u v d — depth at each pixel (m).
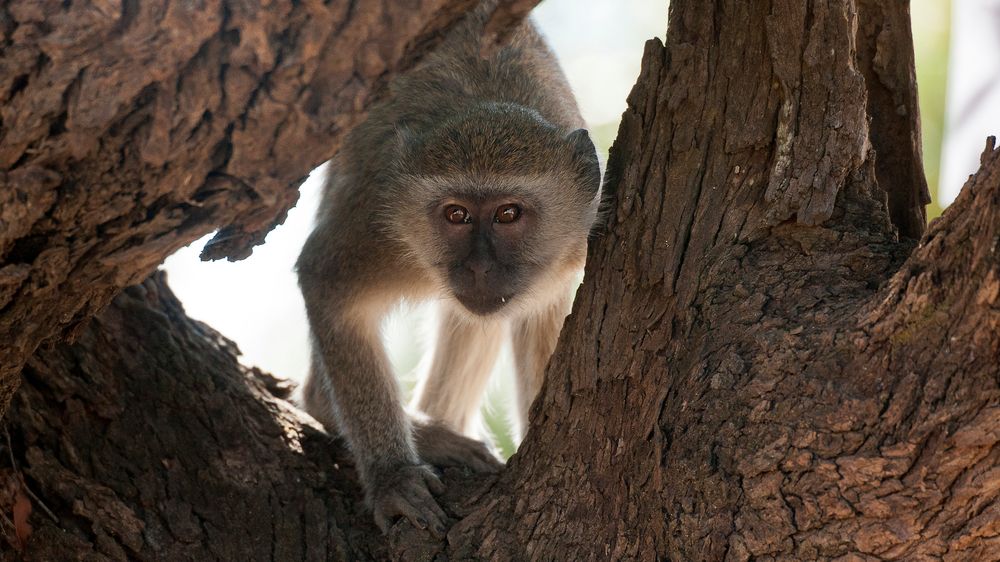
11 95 4.44
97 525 6.19
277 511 6.75
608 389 6.04
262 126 4.72
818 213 5.71
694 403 5.51
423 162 8.38
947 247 4.76
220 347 7.88
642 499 5.71
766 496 5.13
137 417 6.77
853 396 4.97
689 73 6.12
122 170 4.75
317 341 8.45
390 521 6.82
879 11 6.36
